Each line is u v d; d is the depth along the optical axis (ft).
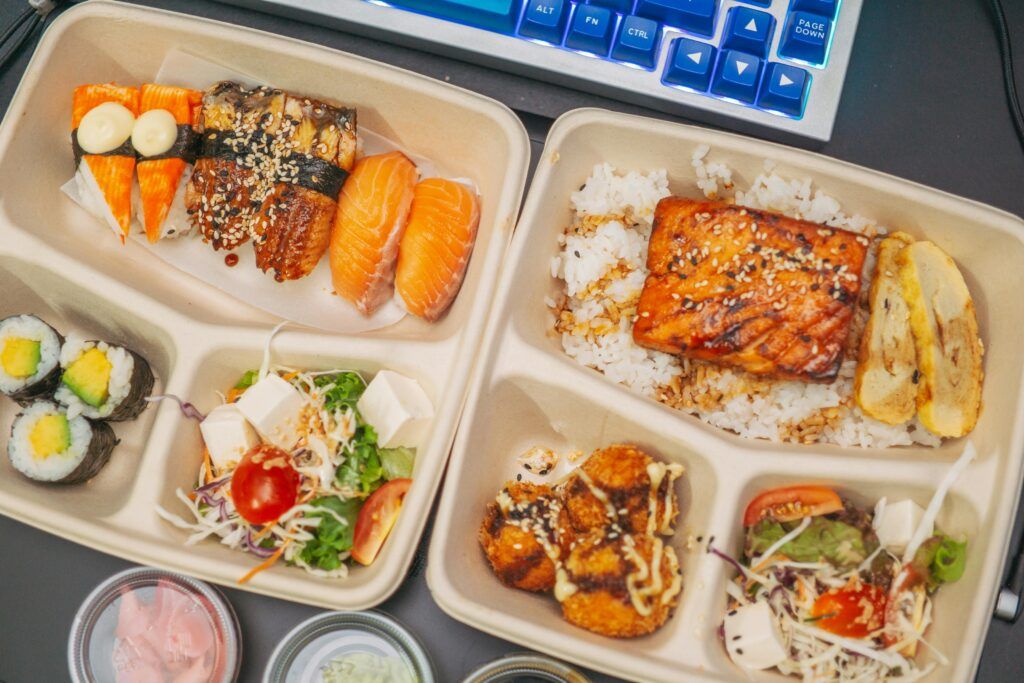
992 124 2.04
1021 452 1.86
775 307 1.89
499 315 1.93
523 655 1.90
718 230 1.93
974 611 1.84
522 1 1.97
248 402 1.96
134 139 2.02
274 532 1.93
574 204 2.03
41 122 2.03
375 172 2.01
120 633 1.93
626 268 2.03
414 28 1.99
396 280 2.03
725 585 1.90
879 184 1.93
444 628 1.95
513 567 1.92
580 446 2.04
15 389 2.01
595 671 1.94
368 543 1.94
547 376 1.93
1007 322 1.92
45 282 2.04
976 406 1.92
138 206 2.05
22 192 2.02
